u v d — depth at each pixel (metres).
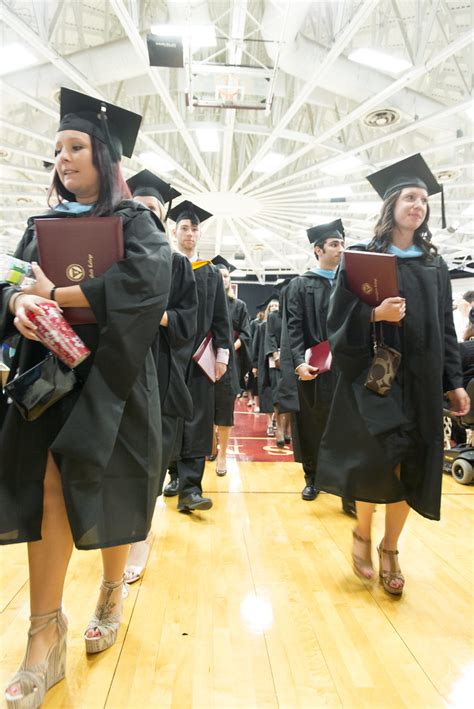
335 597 1.94
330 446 1.98
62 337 1.23
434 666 1.50
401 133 9.23
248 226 16.06
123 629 1.68
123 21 5.92
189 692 1.36
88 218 1.33
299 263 22.88
